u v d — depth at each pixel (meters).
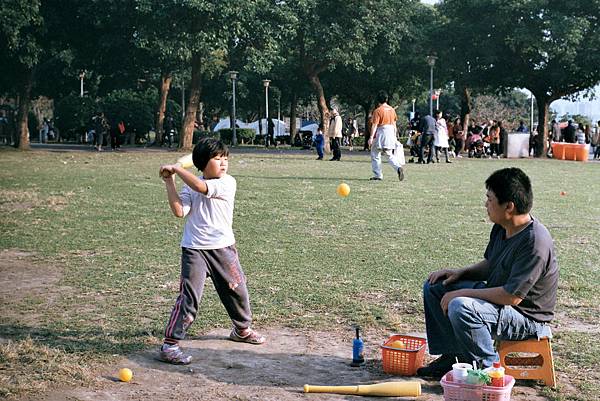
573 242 10.20
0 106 50.78
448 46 37.62
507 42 35.56
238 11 28.97
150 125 47.56
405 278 8.00
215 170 5.55
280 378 5.12
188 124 34.31
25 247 9.73
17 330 6.11
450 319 4.77
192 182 5.36
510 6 33.66
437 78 41.59
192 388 4.91
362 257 9.08
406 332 6.19
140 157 28.91
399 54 39.12
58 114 48.69
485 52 36.12
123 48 34.00
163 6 28.48
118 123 40.72
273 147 45.56
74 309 6.77
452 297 4.84
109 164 24.50
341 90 45.28
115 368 5.27
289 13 30.86
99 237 10.45
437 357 5.63
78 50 34.72
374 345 5.86
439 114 27.02
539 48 33.75
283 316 6.61
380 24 35.22
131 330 6.13
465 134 40.16
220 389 4.89
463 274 5.13
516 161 30.39
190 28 29.88
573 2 34.06
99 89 50.62
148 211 12.98
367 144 39.75
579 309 6.86
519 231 4.80
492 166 25.50
